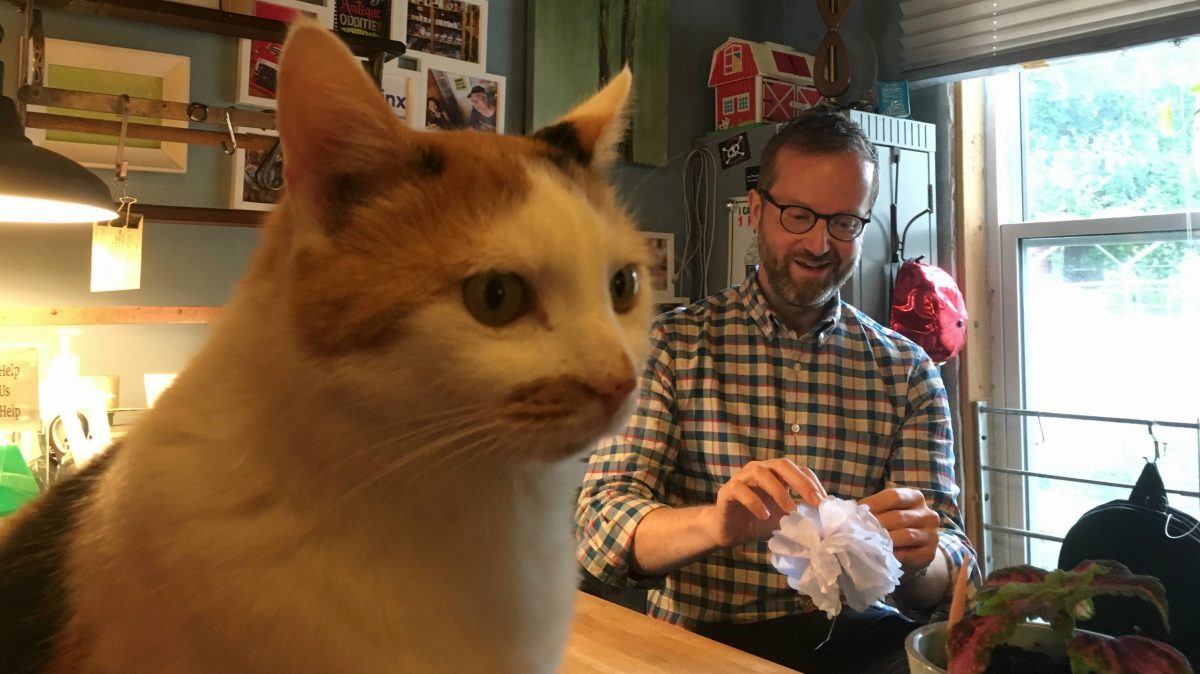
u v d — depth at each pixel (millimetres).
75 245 1469
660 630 962
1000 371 2207
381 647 468
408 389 470
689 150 2393
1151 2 1822
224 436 483
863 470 1382
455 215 495
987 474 2195
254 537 456
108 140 1480
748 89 2262
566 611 583
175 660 462
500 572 518
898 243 2061
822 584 863
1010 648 651
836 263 1357
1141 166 1999
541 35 2072
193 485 471
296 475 467
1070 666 614
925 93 2270
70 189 1012
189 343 1589
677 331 1422
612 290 597
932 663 651
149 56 1513
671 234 2328
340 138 490
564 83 2117
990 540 2186
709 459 1368
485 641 511
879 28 2352
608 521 1237
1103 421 1989
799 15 2551
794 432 1374
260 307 500
